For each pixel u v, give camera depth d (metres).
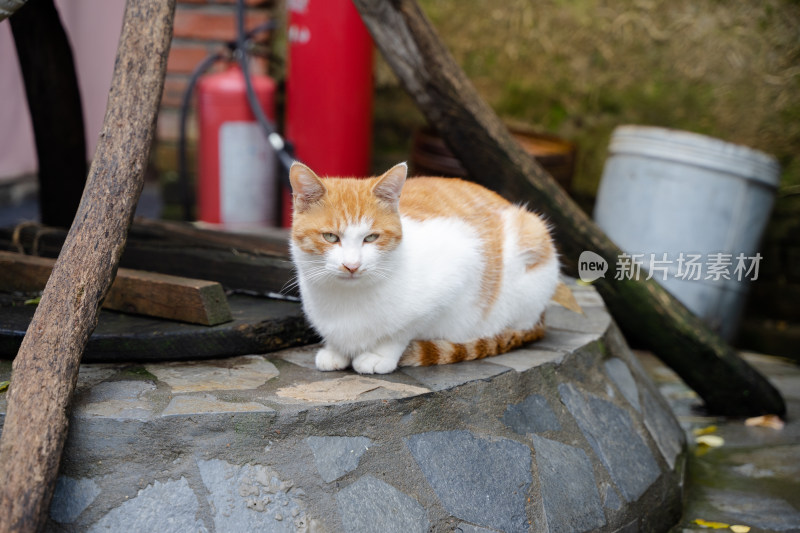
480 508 2.15
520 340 2.65
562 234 3.20
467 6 4.82
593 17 4.64
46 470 1.74
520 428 2.36
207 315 2.43
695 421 3.54
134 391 2.16
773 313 4.63
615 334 3.10
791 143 4.48
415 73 2.92
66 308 1.96
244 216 4.78
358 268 2.10
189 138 5.05
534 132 4.89
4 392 2.12
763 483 2.98
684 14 4.50
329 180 2.27
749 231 4.05
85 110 5.36
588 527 2.29
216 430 2.01
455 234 2.35
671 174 3.99
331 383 2.26
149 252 3.04
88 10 5.20
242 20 4.35
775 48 4.41
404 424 2.17
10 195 5.52
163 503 1.93
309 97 4.56
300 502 1.99
